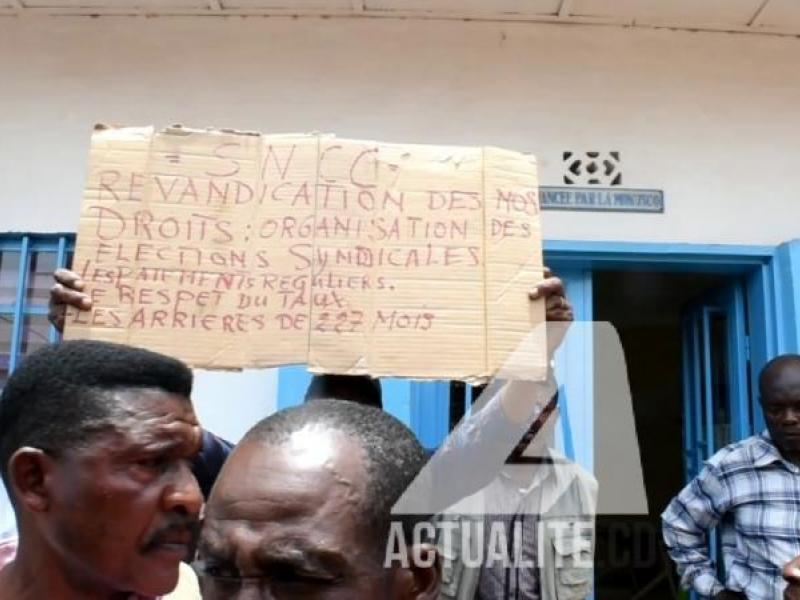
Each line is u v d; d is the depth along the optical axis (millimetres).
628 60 2885
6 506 1567
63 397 771
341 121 2809
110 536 757
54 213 2740
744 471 2445
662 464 4949
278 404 2578
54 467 761
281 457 720
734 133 2875
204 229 1362
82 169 2766
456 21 2867
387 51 2846
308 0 2770
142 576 773
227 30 2836
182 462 817
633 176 2830
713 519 2502
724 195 2842
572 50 2875
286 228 1372
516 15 2844
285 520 688
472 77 2848
